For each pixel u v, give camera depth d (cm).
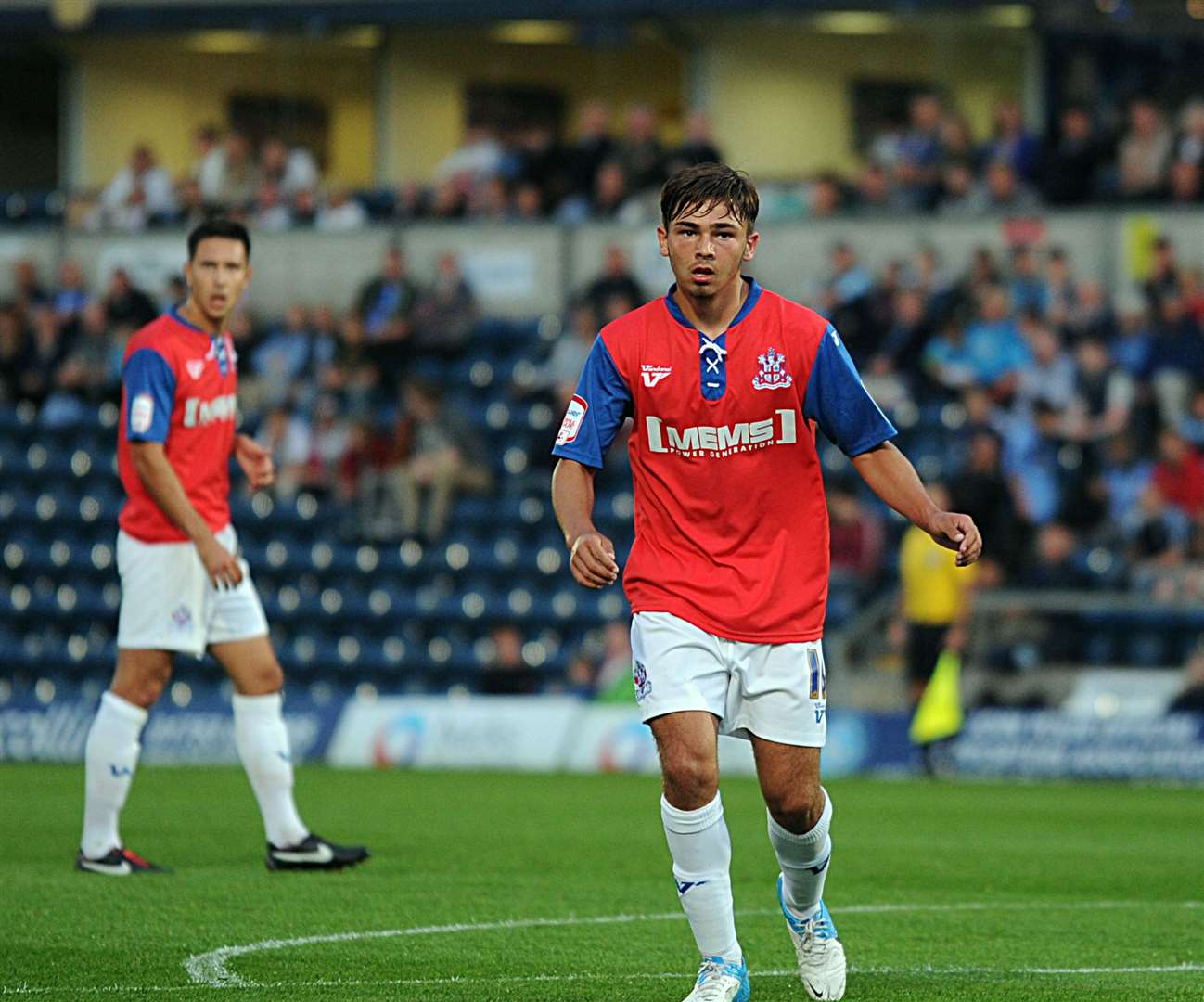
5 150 8994
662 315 1881
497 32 8425
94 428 7619
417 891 2748
